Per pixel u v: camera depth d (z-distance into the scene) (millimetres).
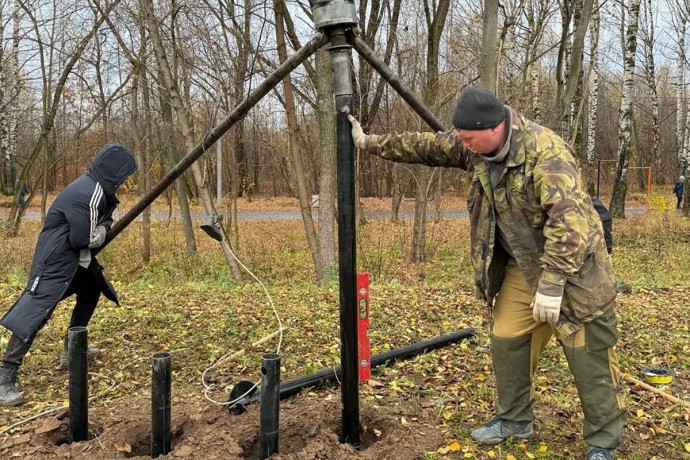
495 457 3385
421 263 13320
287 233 18250
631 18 18375
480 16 12258
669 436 3723
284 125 29047
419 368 4922
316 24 3186
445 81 15789
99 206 4348
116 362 5234
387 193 35969
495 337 3414
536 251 3016
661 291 8930
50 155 22250
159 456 3328
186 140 10953
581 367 3023
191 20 12109
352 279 3311
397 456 3352
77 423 3541
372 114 17297
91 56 16781
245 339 5934
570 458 3375
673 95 43844
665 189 36125
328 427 3705
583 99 12930
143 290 8852
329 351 5434
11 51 19906
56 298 4266
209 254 14336
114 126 21906
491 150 2936
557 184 2775
